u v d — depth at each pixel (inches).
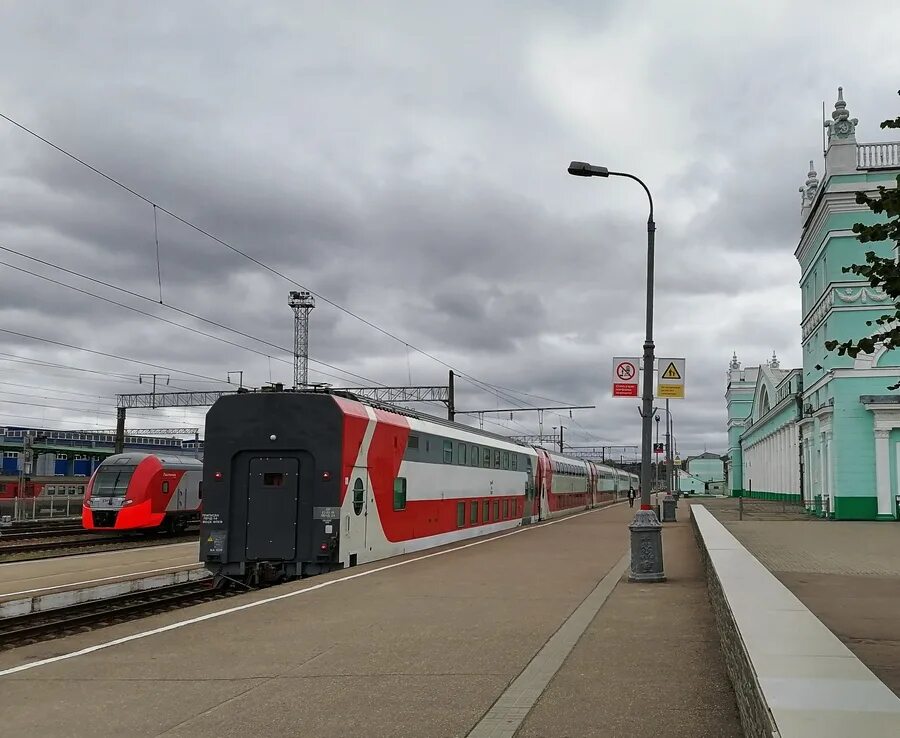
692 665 341.1
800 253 1918.1
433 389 1675.7
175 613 481.7
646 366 677.3
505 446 1334.9
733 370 3986.2
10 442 2613.2
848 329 1523.1
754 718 201.6
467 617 461.7
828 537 1065.5
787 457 2388.0
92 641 412.2
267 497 704.4
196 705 290.5
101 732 262.1
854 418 1504.7
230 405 716.7
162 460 1354.6
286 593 557.3
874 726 156.9
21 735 260.2
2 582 708.7
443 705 285.4
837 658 217.6
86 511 1286.9
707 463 5457.7
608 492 2942.9
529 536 1112.2
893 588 574.2
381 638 404.2
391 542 809.5
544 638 399.9
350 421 716.0
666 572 690.8
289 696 300.2
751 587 358.9
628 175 693.9
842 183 1533.0
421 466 901.8
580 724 261.3
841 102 1545.3
